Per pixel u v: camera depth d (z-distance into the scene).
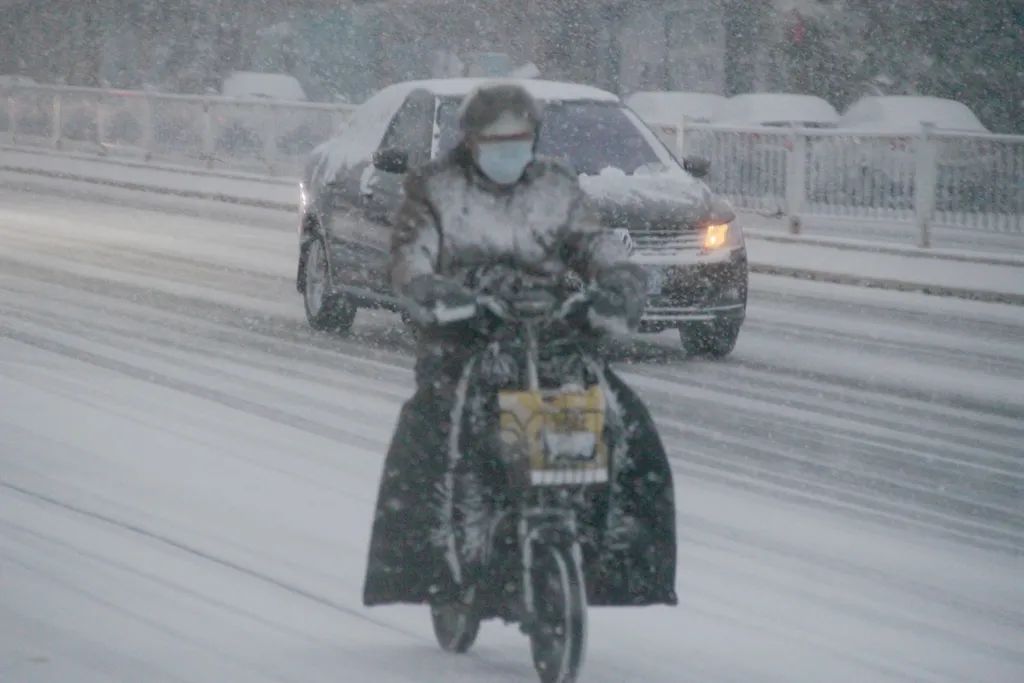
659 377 44.88
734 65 130.25
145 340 48.47
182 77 153.88
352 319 51.09
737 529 29.39
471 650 22.75
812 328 55.09
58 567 25.67
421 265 20.25
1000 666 22.56
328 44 150.62
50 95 125.50
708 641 23.28
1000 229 69.38
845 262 69.44
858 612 24.84
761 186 78.12
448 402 20.33
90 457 33.28
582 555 20.28
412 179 20.67
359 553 27.12
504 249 20.55
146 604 24.00
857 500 31.84
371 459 33.84
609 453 20.05
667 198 46.81
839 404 41.66
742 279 47.38
